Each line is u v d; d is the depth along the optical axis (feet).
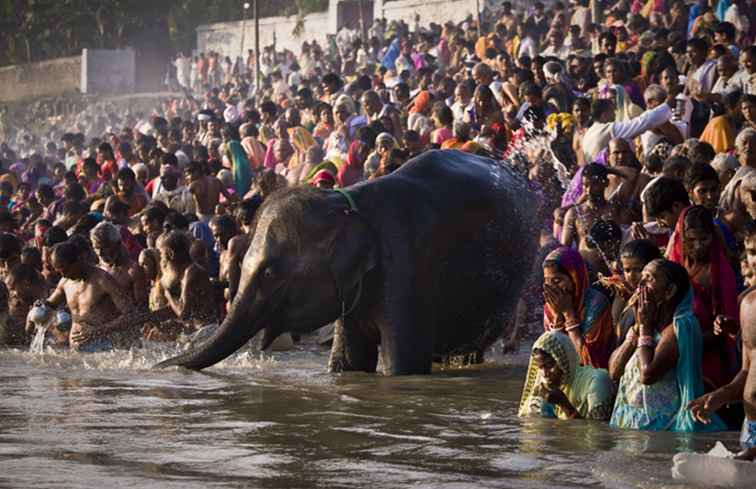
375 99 65.16
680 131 48.65
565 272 30.37
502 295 41.34
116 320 44.88
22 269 47.19
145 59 212.23
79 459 23.76
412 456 24.23
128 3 212.84
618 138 43.80
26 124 202.69
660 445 25.49
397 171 39.81
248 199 48.78
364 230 37.24
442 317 39.37
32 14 222.07
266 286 36.81
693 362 27.45
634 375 27.84
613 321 31.24
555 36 90.84
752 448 22.71
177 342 45.83
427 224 38.42
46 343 46.39
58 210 67.26
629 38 83.20
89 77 202.69
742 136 37.88
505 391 33.83
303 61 143.84
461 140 54.13
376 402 31.60
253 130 73.92
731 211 33.30
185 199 61.77
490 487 21.43
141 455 24.21
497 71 74.38
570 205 44.62
